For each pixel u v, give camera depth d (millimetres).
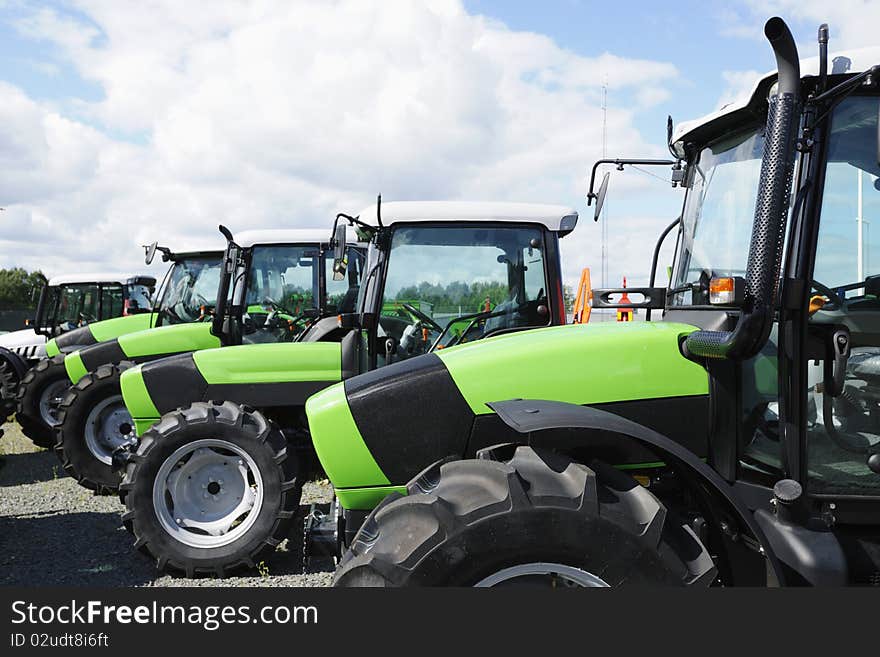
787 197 2000
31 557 4574
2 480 6961
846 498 2199
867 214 2211
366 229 4715
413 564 1865
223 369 4801
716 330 2346
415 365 2508
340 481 2461
